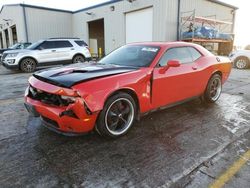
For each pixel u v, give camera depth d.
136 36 15.74
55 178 2.20
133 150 2.77
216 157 2.62
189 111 4.31
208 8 16.59
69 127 2.68
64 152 2.70
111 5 17.14
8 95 5.59
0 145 2.85
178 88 3.80
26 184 2.11
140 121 3.74
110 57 4.09
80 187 2.07
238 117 4.01
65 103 2.67
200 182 2.16
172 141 3.03
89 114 2.64
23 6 18.80
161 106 3.61
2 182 2.13
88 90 2.62
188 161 2.53
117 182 2.15
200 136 3.20
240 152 2.74
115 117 3.02
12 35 24.92
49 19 20.38
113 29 17.45
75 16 21.44
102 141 2.99
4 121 3.67
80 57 11.72
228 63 5.05
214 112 4.28
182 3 14.30
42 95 2.93
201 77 4.28
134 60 3.63
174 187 2.08
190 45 4.27
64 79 2.77
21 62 10.14
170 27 13.91
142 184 2.12
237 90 6.34
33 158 2.56
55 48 10.92
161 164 2.46
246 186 2.10
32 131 3.28
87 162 2.49
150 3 14.12
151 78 3.30
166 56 3.67
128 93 3.11
